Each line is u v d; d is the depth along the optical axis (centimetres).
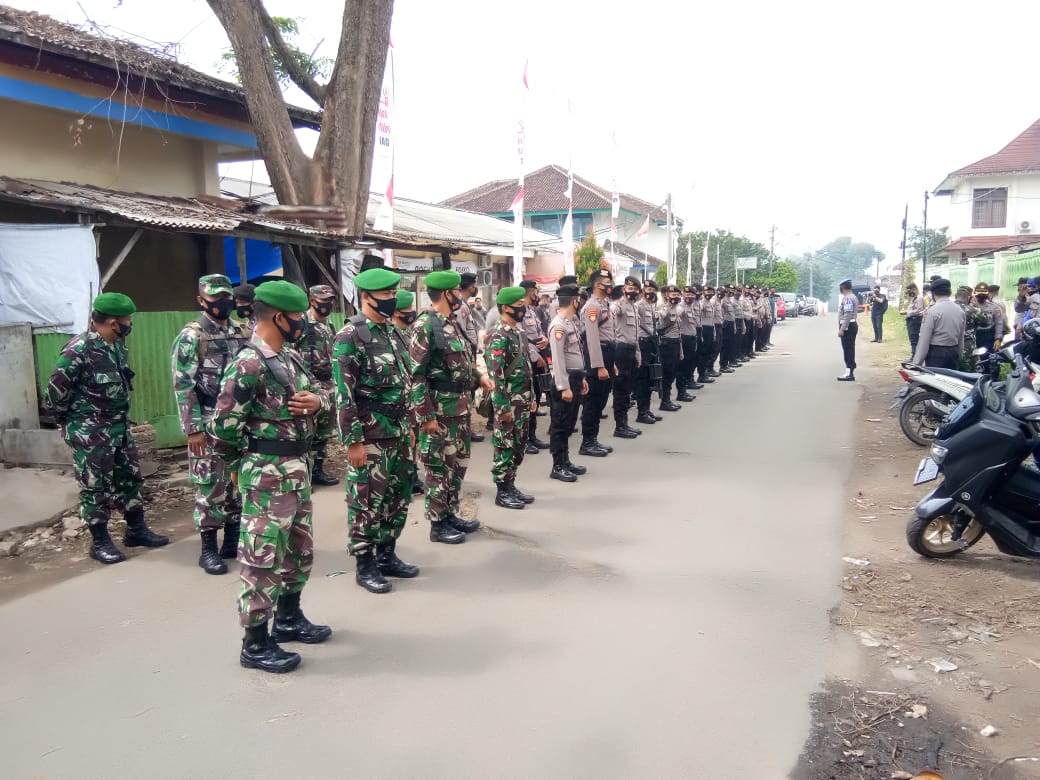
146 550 563
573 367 744
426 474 564
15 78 913
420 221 2203
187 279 1233
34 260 769
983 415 500
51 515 612
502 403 634
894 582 491
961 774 305
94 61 960
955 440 503
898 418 1052
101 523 539
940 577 498
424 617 443
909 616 441
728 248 5772
